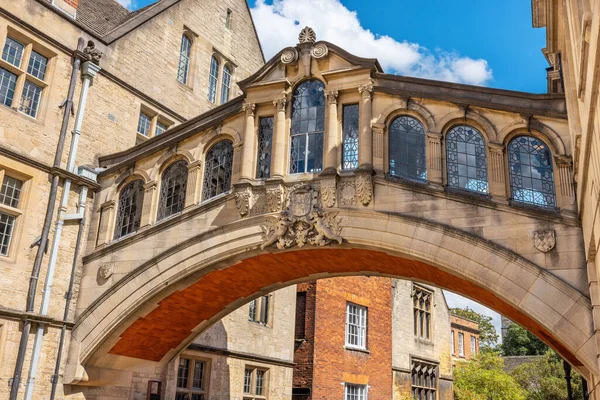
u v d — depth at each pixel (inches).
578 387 1198.9
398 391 979.3
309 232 457.1
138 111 657.6
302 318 847.1
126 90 643.5
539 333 496.4
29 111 535.8
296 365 824.9
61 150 544.1
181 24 758.5
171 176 544.1
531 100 419.5
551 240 383.6
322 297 852.0
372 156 454.3
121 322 521.7
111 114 617.9
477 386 1112.8
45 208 528.7
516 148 422.6
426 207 427.8
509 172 418.0
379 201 443.5
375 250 445.7
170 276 505.0
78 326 533.6
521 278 384.2
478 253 401.4
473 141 436.5
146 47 689.6
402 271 514.9
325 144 468.8
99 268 543.8
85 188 565.0
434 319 1162.0
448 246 411.5
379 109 464.4
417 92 451.8
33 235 515.2
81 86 582.6
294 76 500.1
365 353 909.8
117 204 567.5
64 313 528.7
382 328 964.6
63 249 540.1
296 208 466.3
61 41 566.9
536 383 1296.8
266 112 505.7
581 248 376.5
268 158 496.4
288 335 804.0
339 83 478.9
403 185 438.6
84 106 579.2
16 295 494.0
